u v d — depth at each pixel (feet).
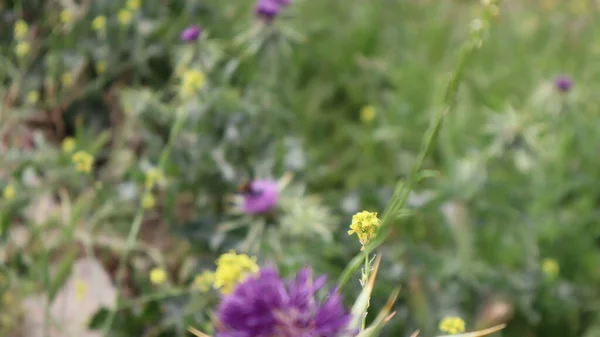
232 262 2.23
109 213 3.39
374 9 5.56
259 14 3.50
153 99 3.57
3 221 3.17
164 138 3.60
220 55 3.68
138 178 3.37
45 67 3.90
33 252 3.31
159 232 3.53
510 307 3.48
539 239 3.76
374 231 2.25
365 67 4.88
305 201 3.24
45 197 3.52
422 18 5.86
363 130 4.48
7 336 3.20
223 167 3.39
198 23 4.22
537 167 3.84
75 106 3.87
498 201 3.62
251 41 3.62
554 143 4.07
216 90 3.43
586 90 4.59
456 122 4.27
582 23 5.83
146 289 3.27
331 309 2.08
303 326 2.07
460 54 2.25
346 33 5.28
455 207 3.51
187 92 3.34
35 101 3.67
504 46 5.42
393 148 4.25
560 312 3.56
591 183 3.98
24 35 3.86
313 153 4.05
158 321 3.18
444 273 3.41
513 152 3.50
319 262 3.14
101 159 3.78
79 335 3.25
